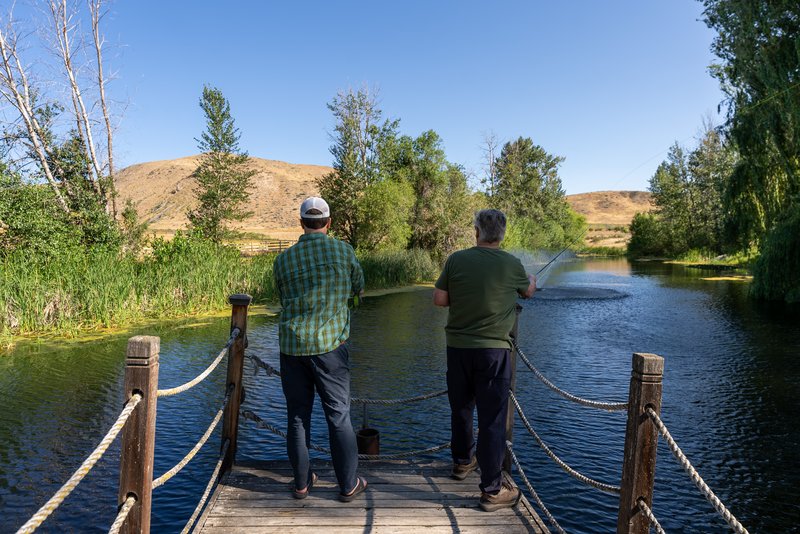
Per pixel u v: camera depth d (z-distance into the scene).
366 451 4.38
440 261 34.81
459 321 3.41
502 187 53.62
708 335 14.11
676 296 23.14
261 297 19.30
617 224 144.75
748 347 12.56
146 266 18.31
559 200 61.94
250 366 10.76
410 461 4.23
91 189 22.70
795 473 6.08
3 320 12.98
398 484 3.76
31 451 6.51
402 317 17.06
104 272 15.23
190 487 5.64
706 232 54.56
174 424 7.51
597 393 9.02
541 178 59.88
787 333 14.24
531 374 10.25
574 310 19.03
